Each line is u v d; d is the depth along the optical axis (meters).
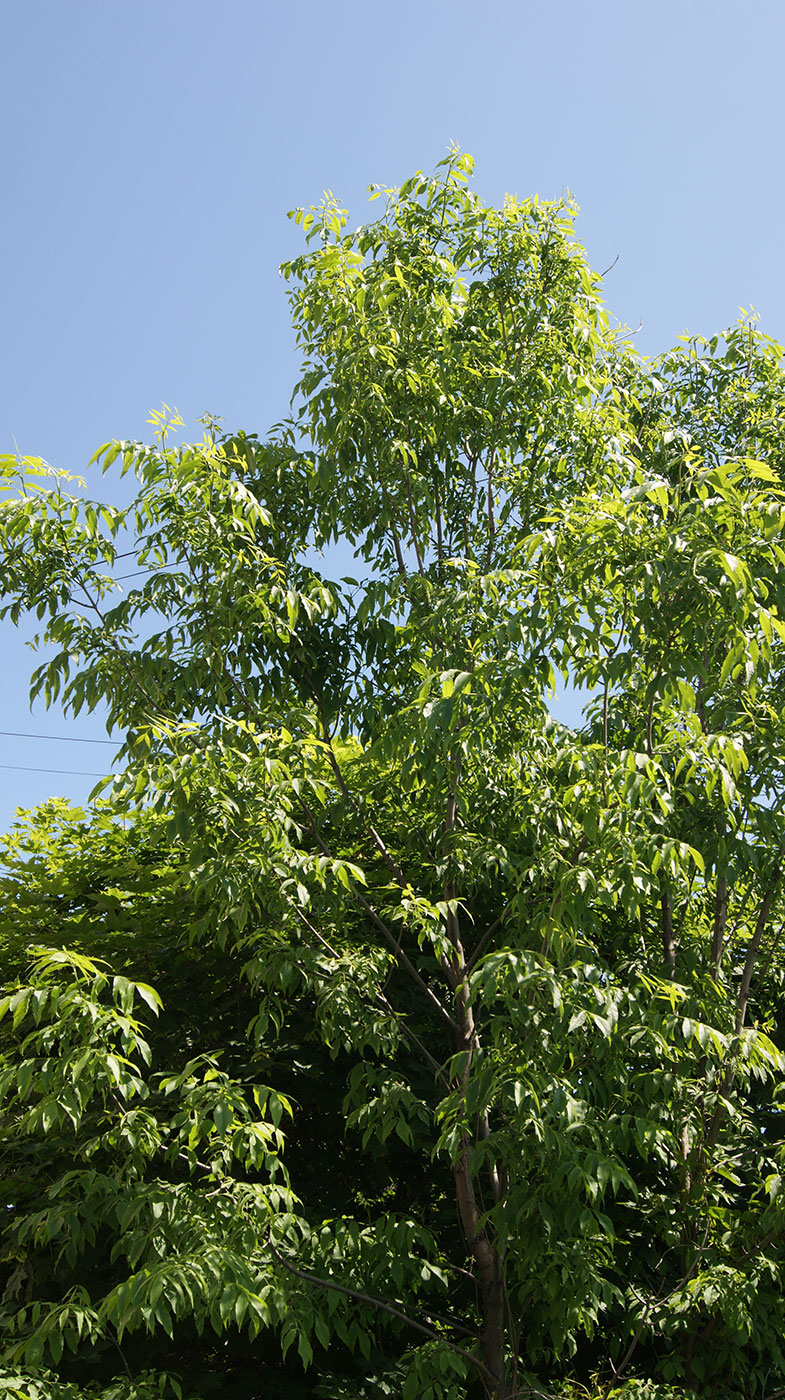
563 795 5.43
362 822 6.49
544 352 6.94
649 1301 5.79
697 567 4.96
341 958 5.71
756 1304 5.22
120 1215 4.22
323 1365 6.40
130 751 5.93
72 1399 4.31
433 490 7.11
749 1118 7.03
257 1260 4.61
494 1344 5.45
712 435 8.01
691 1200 5.93
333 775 6.73
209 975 7.60
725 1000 6.04
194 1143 4.43
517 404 6.90
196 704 6.46
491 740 6.16
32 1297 6.51
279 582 6.04
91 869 8.31
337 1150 7.50
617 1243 6.19
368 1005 5.95
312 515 7.13
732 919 7.42
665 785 5.34
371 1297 5.16
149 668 6.00
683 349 8.48
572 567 5.16
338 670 6.81
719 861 5.81
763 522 5.06
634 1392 5.23
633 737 6.34
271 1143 7.02
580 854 5.21
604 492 6.65
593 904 6.03
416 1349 5.10
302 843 7.55
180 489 5.87
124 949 7.50
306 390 6.93
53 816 8.98
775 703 6.50
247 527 6.06
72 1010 4.25
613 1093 5.16
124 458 5.99
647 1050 5.26
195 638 6.13
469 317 7.05
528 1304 5.60
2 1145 6.94
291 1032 7.38
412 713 5.55
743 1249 5.70
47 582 6.19
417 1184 7.65
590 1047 5.16
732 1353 5.54
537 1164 4.73
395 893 7.36
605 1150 4.97
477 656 5.63
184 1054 7.34
